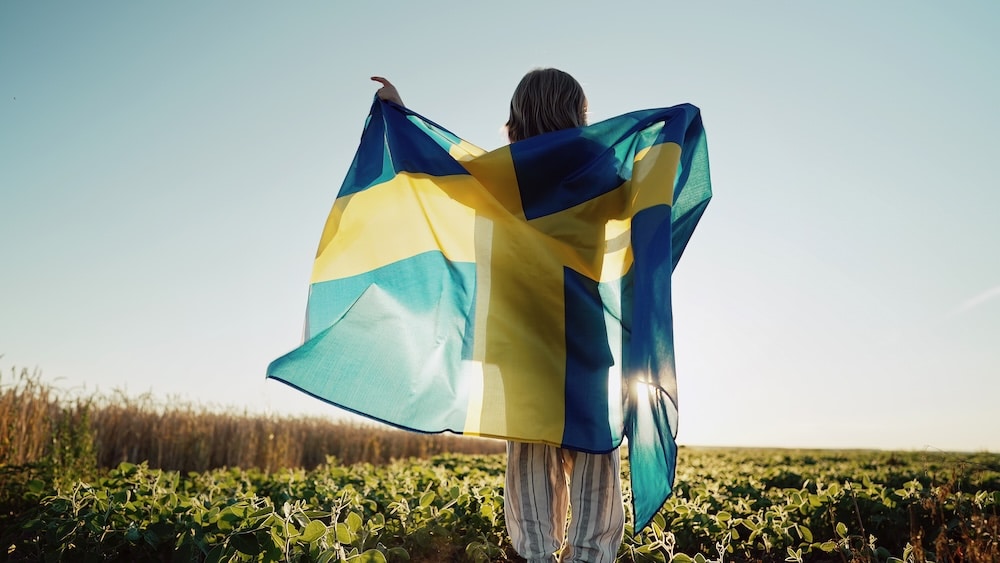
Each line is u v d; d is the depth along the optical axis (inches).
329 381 101.1
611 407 98.2
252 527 109.3
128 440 413.1
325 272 117.3
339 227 119.0
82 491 153.4
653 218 97.4
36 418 249.6
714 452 707.4
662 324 91.7
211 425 444.1
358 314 106.3
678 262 116.9
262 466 455.5
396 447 639.1
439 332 104.7
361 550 114.7
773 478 277.0
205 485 224.7
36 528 129.6
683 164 117.1
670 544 129.0
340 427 584.7
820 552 143.1
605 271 103.7
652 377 89.9
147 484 167.8
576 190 104.3
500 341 101.0
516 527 100.7
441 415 99.5
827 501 153.0
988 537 105.7
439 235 108.9
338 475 256.2
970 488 168.2
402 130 116.1
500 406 97.9
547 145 104.7
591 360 99.1
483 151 115.0
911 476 221.3
